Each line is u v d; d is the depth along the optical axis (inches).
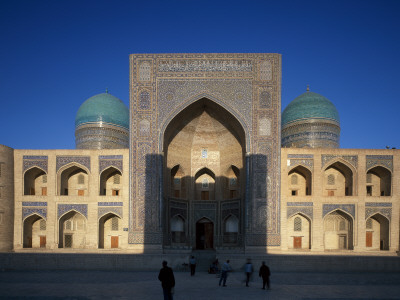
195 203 839.7
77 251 698.8
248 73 740.0
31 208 739.4
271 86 736.3
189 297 336.8
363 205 732.7
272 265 557.9
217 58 745.6
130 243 697.6
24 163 749.3
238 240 783.1
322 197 734.5
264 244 698.8
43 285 412.5
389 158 745.0
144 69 743.7
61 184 770.2
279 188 713.6
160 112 732.0
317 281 462.3
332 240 782.5
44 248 732.7
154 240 697.6
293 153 748.0
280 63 740.7
